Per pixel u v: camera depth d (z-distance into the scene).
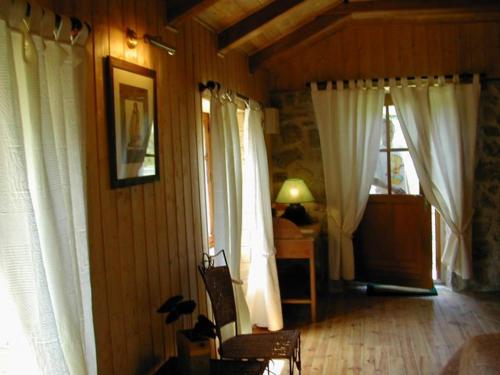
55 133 1.77
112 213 2.31
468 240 5.39
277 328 4.52
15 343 1.59
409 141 5.34
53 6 1.92
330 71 5.61
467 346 2.47
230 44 3.91
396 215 5.58
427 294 5.44
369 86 5.39
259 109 4.71
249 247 4.65
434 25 5.38
